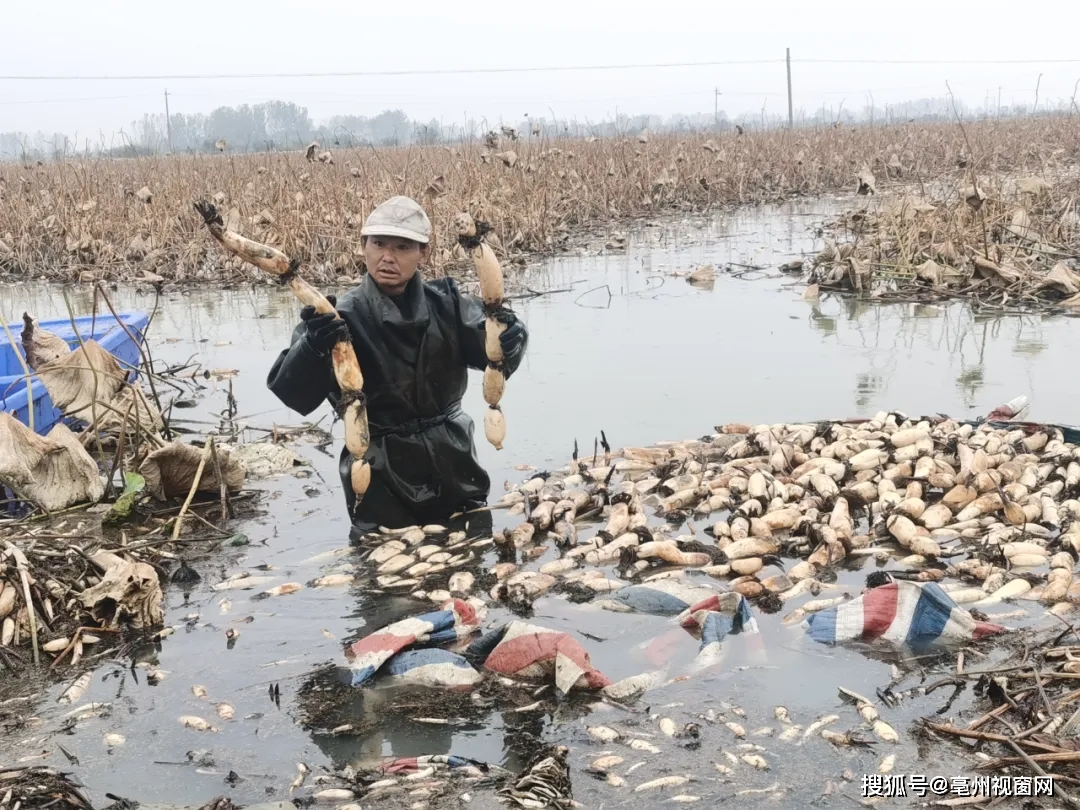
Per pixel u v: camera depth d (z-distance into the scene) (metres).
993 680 3.25
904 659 3.54
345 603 4.21
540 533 4.88
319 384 4.92
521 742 3.14
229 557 4.73
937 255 11.10
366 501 4.97
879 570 4.33
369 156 23.20
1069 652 3.42
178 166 20.44
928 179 25.14
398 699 3.42
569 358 8.15
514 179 16.94
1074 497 4.94
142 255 14.56
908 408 6.54
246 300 11.88
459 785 2.91
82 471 5.35
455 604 3.90
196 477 5.23
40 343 5.90
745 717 3.21
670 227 17.88
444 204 14.56
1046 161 25.72
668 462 5.49
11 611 3.93
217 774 3.02
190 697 3.47
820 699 3.30
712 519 5.02
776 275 12.05
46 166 23.88
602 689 3.40
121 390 6.10
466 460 5.11
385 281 4.79
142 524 5.15
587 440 6.14
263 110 69.06
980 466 5.07
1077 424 6.04
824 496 4.97
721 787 2.86
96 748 3.18
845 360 7.84
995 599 3.98
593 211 19.34
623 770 2.96
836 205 21.25
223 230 4.38
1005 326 8.91
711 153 24.12
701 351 8.27
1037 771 2.85
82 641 3.89
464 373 5.11
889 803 2.77
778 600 4.05
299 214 14.13
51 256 15.27
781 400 6.80
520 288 11.55
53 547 4.46
